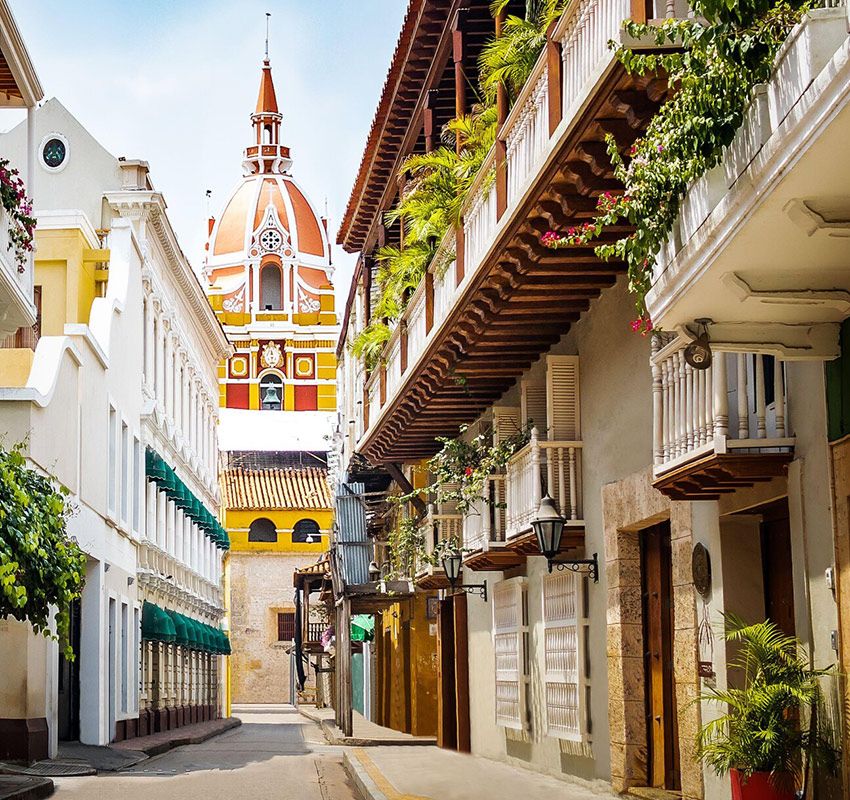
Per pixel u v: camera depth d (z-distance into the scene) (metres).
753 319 10.09
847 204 8.17
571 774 17.70
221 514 62.06
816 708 10.31
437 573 25.36
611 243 13.95
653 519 14.68
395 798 16.30
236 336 82.88
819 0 7.94
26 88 21.95
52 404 24.05
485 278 15.95
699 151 8.80
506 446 19.27
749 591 12.40
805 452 10.64
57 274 34.09
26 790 16.55
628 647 15.46
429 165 22.20
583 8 12.21
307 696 73.88
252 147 89.88
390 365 25.25
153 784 19.84
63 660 28.33
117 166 38.91
